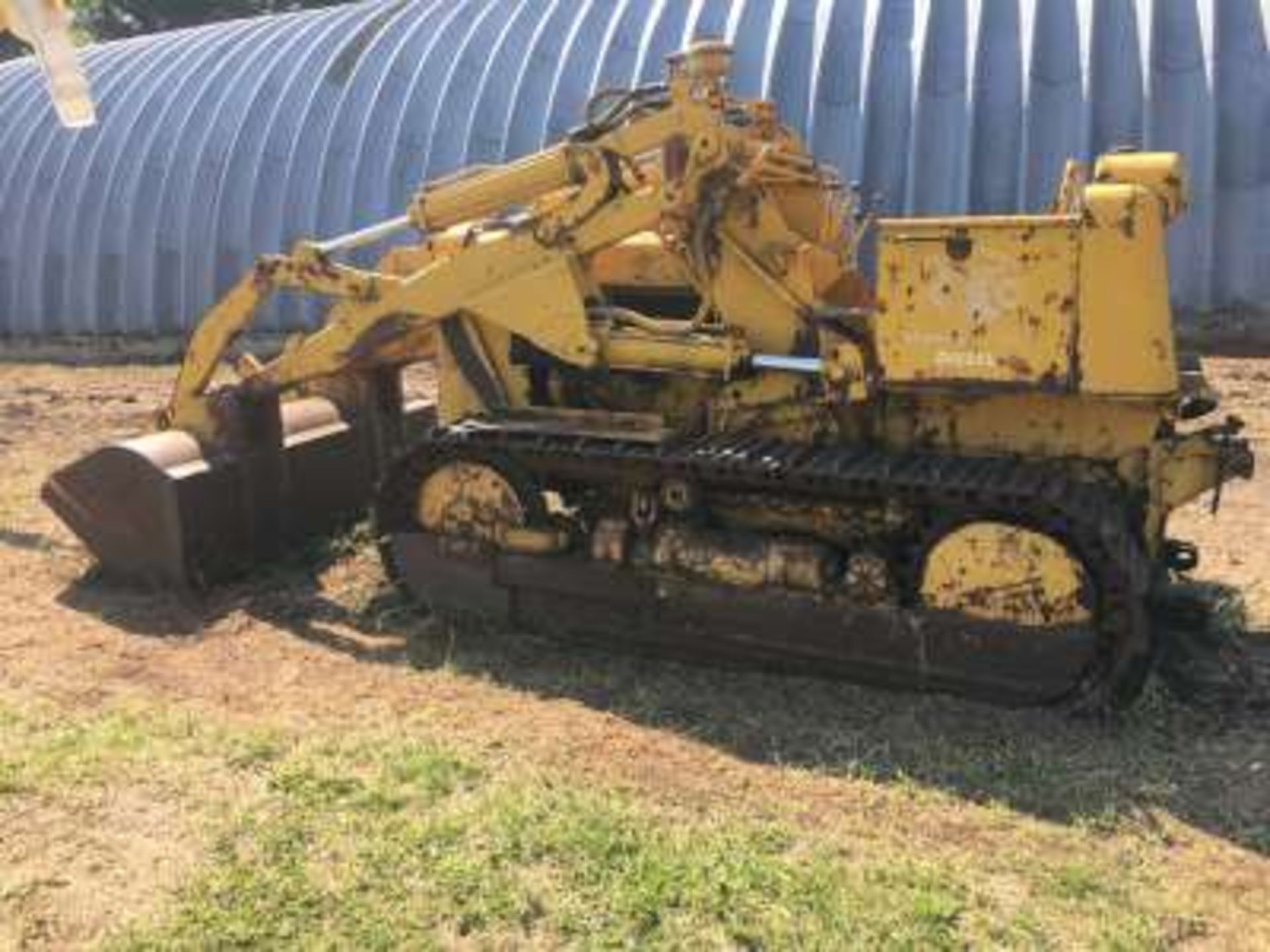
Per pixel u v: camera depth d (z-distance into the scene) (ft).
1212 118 41.14
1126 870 15.62
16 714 19.90
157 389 48.39
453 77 51.26
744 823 16.58
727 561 20.71
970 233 18.52
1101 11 42.98
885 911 14.66
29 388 49.14
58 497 25.61
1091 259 17.99
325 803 17.06
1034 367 18.47
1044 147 42.34
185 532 24.80
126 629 23.75
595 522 22.67
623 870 15.44
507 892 15.02
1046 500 18.31
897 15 45.34
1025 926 14.43
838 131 44.24
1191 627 20.74
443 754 18.31
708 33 47.19
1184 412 21.58
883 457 20.30
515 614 22.91
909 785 17.51
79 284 57.88
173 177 56.03
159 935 14.33
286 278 25.05
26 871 15.62
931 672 19.69
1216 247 41.63
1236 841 16.20
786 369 21.04
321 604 24.85
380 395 28.25
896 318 19.13
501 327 23.52
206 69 59.06
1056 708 19.22
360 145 52.03
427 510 23.34
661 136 21.53
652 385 23.06
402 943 14.23
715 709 20.02
